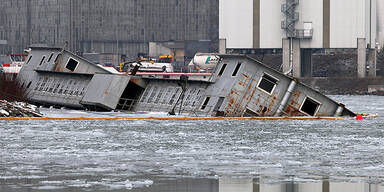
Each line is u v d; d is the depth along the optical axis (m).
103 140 167.88
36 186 106.94
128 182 110.25
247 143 163.75
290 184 109.38
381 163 130.88
